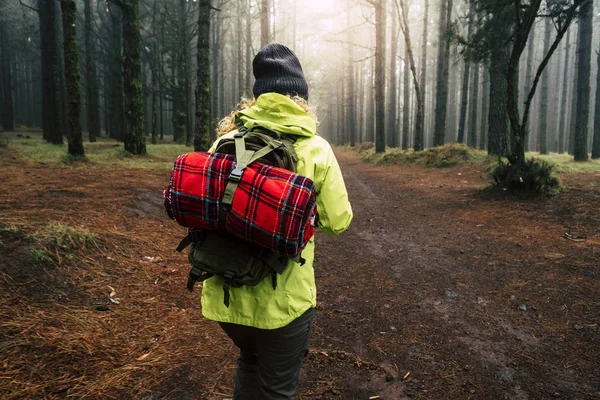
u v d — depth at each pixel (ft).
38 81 147.43
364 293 13.99
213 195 4.77
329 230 5.57
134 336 10.34
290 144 5.19
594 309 11.79
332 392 8.56
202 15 46.32
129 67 47.80
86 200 20.88
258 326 5.20
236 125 5.87
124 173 32.78
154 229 18.90
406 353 10.11
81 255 13.80
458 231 21.93
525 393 8.46
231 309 5.27
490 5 31.99
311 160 5.26
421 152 59.77
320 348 10.37
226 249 4.95
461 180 40.81
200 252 5.04
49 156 40.60
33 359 8.70
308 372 9.30
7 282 11.16
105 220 18.10
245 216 4.59
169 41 101.86
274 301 5.20
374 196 35.91
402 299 13.41
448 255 17.93
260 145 5.07
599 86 59.57
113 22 89.61
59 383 8.18
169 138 113.80
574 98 77.41
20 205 18.10
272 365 5.58
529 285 13.88
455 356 9.92
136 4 47.65
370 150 87.71
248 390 6.25
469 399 8.31
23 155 40.57
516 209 25.39
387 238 21.43
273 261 4.97
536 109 136.36
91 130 80.64
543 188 27.58
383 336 11.00
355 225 24.71
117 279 13.16
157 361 9.36
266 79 5.71
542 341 10.46
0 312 9.98
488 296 13.32
